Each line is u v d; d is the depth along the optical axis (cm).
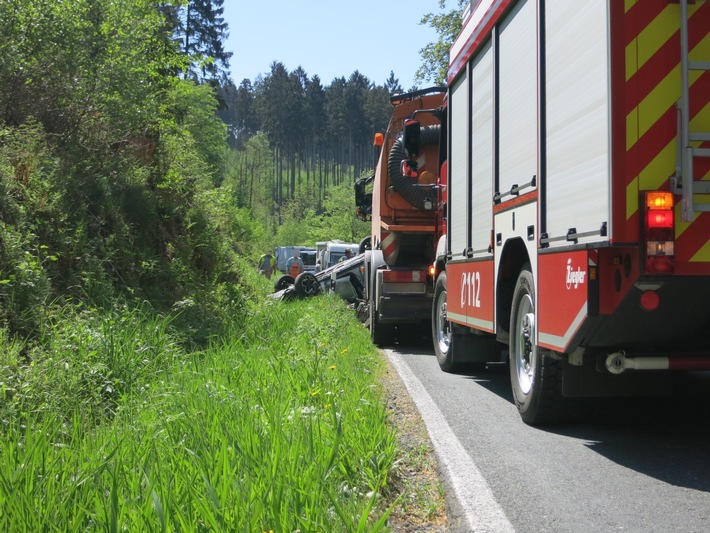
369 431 514
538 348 627
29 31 1040
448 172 1006
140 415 560
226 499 353
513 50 717
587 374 607
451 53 1015
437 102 1445
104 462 396
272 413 520
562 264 567
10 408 534
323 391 655
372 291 1419
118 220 1052
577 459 532
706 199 485
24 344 689
